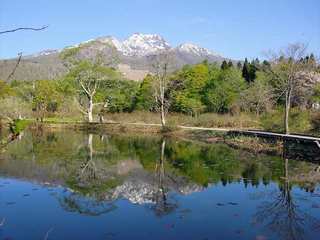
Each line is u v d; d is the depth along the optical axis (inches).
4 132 762.2
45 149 1058.1
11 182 624.4
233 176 682.2
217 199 521.3
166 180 658.8
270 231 390.6
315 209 472.4
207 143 1270.9
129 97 2363.4
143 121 1932.8
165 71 1715.1
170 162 867.4
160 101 1801.2
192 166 804.6
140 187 605.0
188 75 2279.8
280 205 489.4
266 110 1777.8
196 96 2260.1
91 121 1964.8
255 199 521.3
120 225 410.9
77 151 1036.5
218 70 2490.2
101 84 2103.8
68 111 2134.6
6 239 369.7
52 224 414.6
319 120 1163.3
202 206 486.3
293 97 1529.3
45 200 514.3
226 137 1315.2
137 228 399.9
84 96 2122.3
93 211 461.1
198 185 614.9
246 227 402.6
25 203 497.7
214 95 2137.1
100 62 2015.3
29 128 1801.2
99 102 2111.2
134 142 1302.9
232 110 2009.1
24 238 372.2
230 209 470.6
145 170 762.8
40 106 2001.7
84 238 371.2
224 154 984.3
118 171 748.6
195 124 1792.6
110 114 2214.6
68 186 604.1
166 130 1615.4
